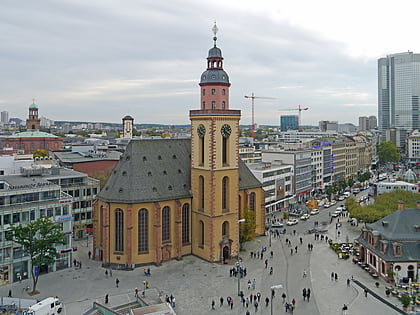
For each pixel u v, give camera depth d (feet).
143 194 288.30
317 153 619.26
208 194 295.89
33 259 237.66
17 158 444.14
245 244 343.87
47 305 203.41
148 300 228.63
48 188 271.28
